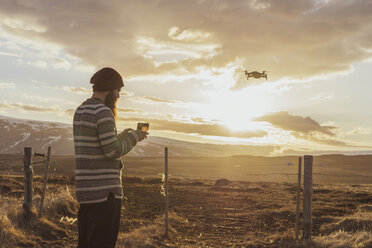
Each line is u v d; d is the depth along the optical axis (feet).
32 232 22.89
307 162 24.56
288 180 163.02
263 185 86.74
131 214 35.22
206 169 276.82
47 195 35.06
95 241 7.89
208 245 24.04
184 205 43.55
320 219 31.83
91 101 8.30
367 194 56.13
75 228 25.68
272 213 36.73
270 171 256.73
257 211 39.34
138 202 43.91
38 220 25.12
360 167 320.29
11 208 25.91
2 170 137.49
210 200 49.08
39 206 28.76
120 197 8.40
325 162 360.07
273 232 28.45
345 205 44.68
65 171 195.11
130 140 8.36
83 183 7.90
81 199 7.91
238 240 25.85
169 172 241.76
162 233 25.94
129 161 341.00
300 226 29.58
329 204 45.60
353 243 21.24
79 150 8.05
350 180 181.57
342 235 23.81
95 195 7.87
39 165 210.79
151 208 39.65
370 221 28.17
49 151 27.78
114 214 8.16
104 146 7.79
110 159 8.01
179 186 73.46
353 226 27.45
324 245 21.72
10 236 20.48
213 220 33.99
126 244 21.33
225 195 56.24
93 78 8.53
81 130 8.02
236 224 32.12
